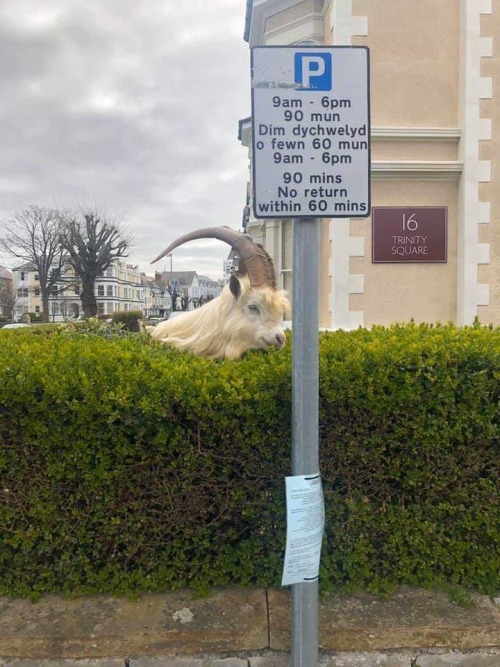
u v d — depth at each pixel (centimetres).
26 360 262
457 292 661
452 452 260
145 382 248
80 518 259
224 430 250
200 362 285
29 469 255
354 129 196
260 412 244
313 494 209
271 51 190
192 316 351
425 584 272
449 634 243
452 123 664
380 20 654
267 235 1148
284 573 209
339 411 252
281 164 194
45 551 263
